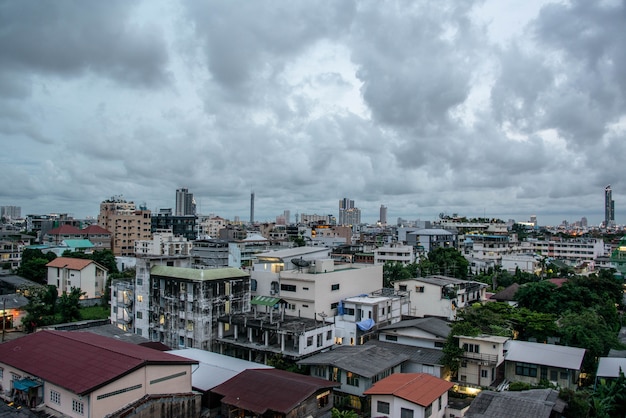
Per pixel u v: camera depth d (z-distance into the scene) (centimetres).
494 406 4197
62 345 4778
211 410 4891
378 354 5762
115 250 19250
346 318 7062
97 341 5034
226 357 6056
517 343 6166
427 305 8062
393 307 7575
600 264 16450
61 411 4075
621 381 4928
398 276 11038
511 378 5772
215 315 6938
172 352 6122
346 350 5925
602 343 6550
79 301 10862
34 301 9181
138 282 7650
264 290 7806
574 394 4431
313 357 5728
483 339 5575
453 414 4791
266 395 4631
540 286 8500
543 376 5584
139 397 4194
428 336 6381
